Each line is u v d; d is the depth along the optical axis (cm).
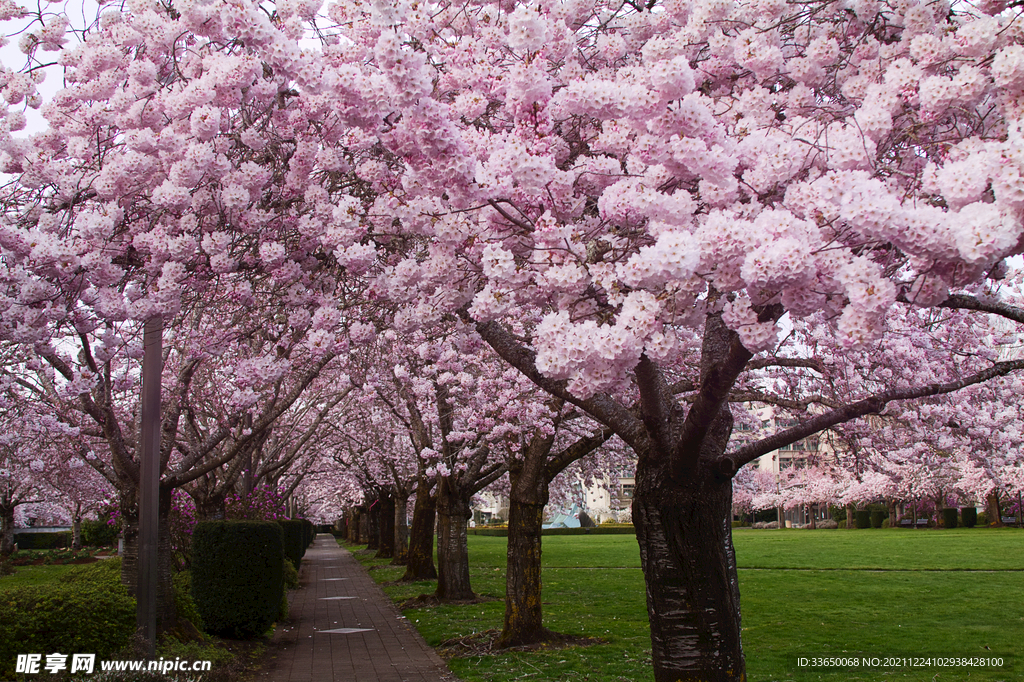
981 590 1469
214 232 483
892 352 816
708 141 341
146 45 517
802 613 1244
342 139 515
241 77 445
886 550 2459
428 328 661
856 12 421
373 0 392
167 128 462
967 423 948
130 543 779
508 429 1027
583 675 800
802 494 4266
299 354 726
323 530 8025
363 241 509
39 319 449
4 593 652
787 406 749
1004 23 333
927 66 358
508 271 350
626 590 1609
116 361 778
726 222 292
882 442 1029
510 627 988
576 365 308
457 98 449
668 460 445
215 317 672
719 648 431
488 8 472
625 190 342
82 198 504
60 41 562
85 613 632
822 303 297
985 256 252
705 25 440
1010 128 277
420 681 814
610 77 466
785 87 474
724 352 446
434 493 1894
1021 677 790
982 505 4581
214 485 1355
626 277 294
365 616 1342
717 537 442
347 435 2128
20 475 1959
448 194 394
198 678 694
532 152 362
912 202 295
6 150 498
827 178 311
